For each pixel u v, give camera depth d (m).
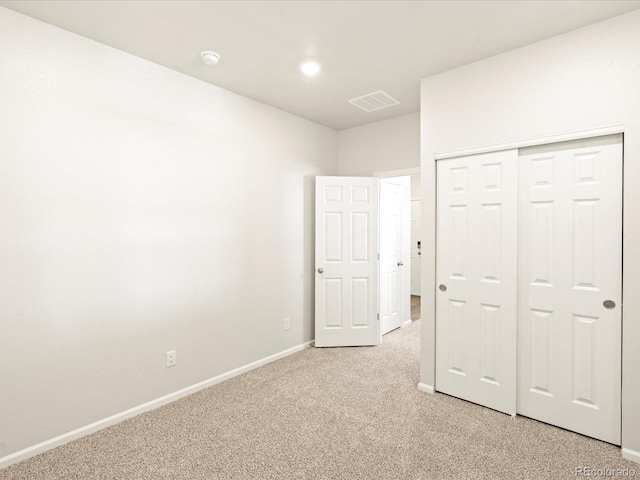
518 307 2.42
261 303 3.42
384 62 2.58
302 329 3.89
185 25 2.12
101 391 2.31
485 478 1.82
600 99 2.06
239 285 3.20
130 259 2.46
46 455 2.03
